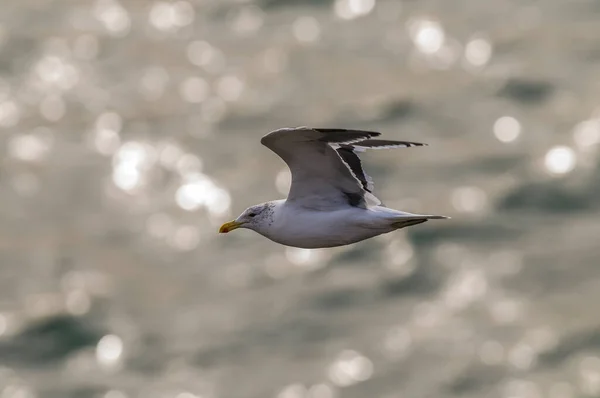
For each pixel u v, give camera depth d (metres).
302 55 36.28
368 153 29.42
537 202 27.20
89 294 25.00
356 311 23.83
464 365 21.88
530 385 21.31
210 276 25.33
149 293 24.92
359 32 38.06
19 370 22.97
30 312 24.52
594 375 21.16
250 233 27.08
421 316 23.45
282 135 10.73
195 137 31.03
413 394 21.19
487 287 24.20
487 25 37.84
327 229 11.62
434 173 28.48
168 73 35.72
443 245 25.80
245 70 35.53
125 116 32.69
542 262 24.84
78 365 22.94
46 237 27.08
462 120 31.34
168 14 40.66
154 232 27.02
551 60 34.78
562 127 30.50
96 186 29.06
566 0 39.84
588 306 23.28
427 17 38.59
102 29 39.62
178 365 22.58
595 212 26.73
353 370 21.80
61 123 32.62
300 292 24.52
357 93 33.31
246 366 22.31
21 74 36.09
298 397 21.28
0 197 28.78
